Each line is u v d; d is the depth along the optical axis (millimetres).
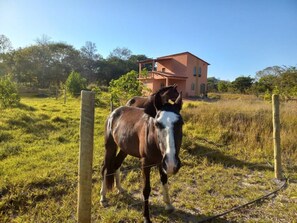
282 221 3734
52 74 51719
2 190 4273
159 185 4871
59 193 4359
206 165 6141
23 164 5730
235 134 8258
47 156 6344
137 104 5504
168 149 2797
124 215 3721
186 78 31219
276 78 23984
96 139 8109
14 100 13945
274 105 5348
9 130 8609
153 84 31234
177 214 3854
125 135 3842
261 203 4270
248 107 10766
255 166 6141
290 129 7973
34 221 3502
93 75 58344
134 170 5520
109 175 4160
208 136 8484
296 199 4418
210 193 4660
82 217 2570
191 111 10422
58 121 10609
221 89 39969
